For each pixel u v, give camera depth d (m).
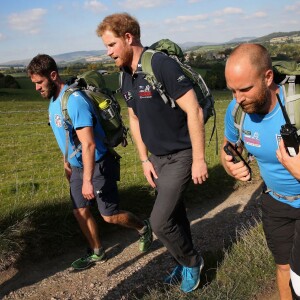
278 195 2.67
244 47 2.14
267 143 2.41
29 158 12.00
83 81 3.79
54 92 3.76
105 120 3.78
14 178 8.78
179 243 3.29
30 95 44.16
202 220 5.29
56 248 4.42
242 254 3.81
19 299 3.64
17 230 4.38
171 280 3.62
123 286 3.79
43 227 4.59
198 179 3.00
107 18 3.05
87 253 4.21
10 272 4.03
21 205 5.07
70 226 4.71
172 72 2.91
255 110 2.25
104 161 3.88
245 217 5.32
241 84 2.12
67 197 5.44
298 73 2.22
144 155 3.55
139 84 3.10
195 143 2.98
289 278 2.86
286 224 2.73
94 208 5.05
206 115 3.08
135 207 5.42
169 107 3.06
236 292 3.35
